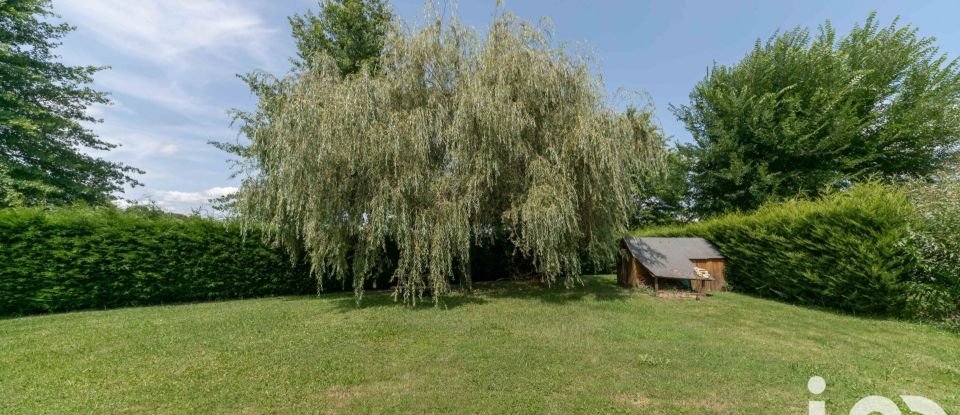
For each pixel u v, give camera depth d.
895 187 8.55
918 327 6.41
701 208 17.59
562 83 8.09
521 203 7.69
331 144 6.85
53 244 8.41
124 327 6.48
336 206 7.37
